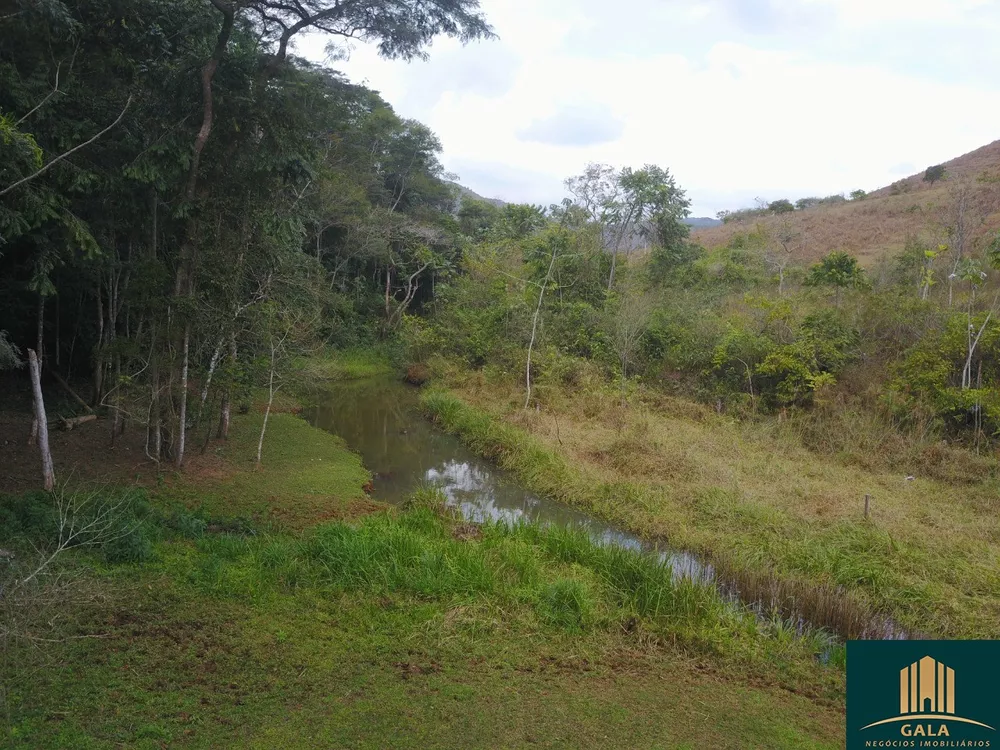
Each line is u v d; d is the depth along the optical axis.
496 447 14.38
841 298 18.39
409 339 25.55
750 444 13.77
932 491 11.02
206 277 10.11
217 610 6.20
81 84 9.73
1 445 10.70
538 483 12.38
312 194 21.62
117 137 9.91
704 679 5.95
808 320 16.56
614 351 19.30
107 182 9.71
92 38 9.58
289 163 10.22
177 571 6.86
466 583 7.12
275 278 11.45
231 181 10.41
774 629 7.09
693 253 27.72
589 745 4.74
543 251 22.69
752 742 4.94
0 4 8.34
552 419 15.81
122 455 11.09
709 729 5.08
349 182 26.23
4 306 12.39
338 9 10.15
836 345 15.75
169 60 10.29
